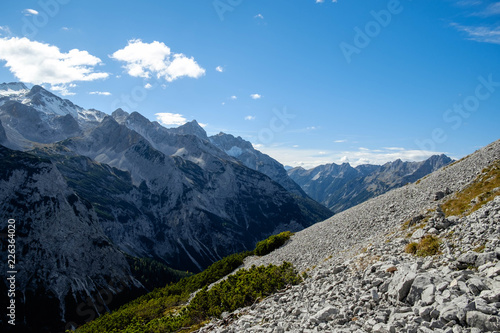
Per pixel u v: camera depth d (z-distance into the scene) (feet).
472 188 104.27
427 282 41.09
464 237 56.75
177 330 93.61
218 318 87.30
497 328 28.14
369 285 51.78
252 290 95.61
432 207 107.96
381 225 125.59
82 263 499.51
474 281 37.04
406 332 33.53
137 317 160.56
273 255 185.47
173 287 244.83
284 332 48.42
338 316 45.16
